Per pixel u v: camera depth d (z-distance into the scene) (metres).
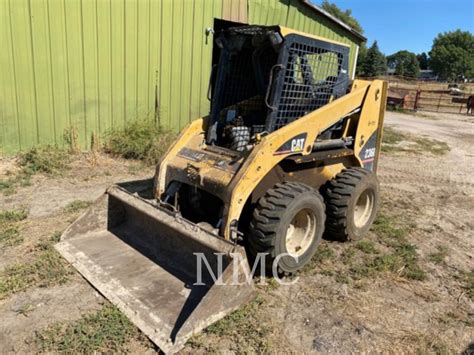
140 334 3.00
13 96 6.85
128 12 7.64
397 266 4.25
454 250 4.81
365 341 3.13
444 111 24.31
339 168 4.75
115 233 4.40
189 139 4.39
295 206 3.62
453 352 3.08
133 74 8.00
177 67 8.52
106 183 6.31
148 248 4.11
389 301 3.67
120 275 3.67
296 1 10.23
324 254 4.37
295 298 3.61
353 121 4.72
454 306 3.66
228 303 3.16
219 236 3.29
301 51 3.87
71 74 7.31
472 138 14.00
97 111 7.74
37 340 2.94
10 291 3.46
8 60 6.69
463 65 95.25
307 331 3.20
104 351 2.86
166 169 4.20
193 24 8.48
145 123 8.09
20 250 4.15
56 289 3.52
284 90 3.85
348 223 4.50
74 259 3.91
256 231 3.54
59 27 7.03
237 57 4.29
